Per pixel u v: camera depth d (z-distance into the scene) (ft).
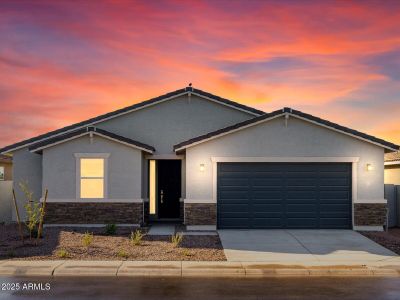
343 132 61.16
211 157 61.26
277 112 60.80
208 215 60.90
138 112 71.77
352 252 48.24
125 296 32.53
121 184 63.36
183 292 33.73
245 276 39.45
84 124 72.13
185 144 61.00
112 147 63.57
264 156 61.46
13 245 49.88
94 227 62.59
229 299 31.91
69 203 62.95
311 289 34.91
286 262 43.42
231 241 53.21
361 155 61.82
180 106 71.92
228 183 61.98
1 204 73.05
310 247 50.44
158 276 39.09
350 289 34.99
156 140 71.51
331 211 62.08
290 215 61.87
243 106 71.67
